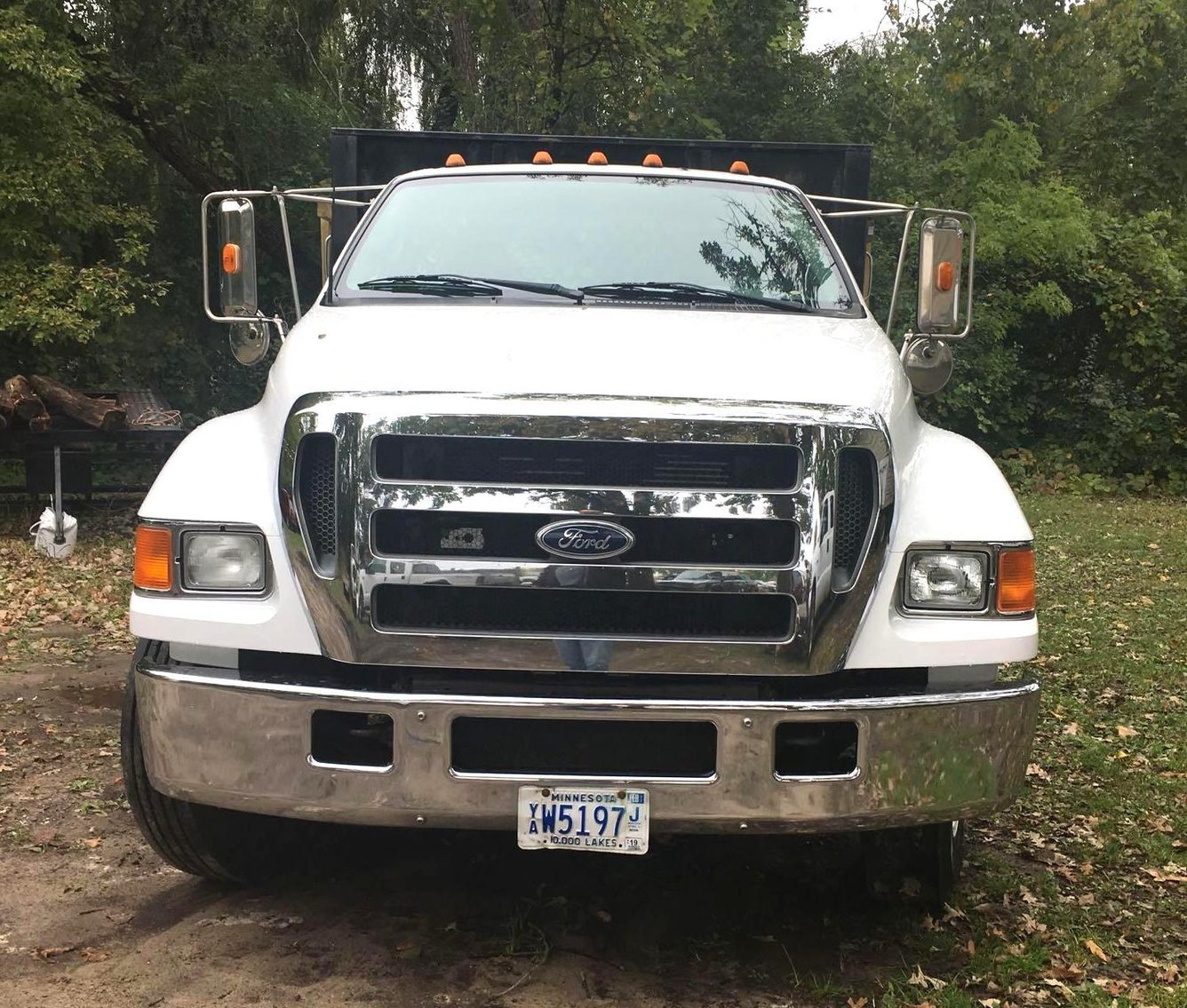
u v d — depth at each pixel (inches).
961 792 127.6
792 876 163.2
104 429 397.7
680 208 187.8
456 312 158.4
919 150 749.3
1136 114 870.4
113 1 634.2
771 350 143.0
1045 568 413.1
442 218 184.7
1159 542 474.0
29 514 461.1
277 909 149.1
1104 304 682.2
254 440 139.3
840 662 126.6
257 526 129.5
